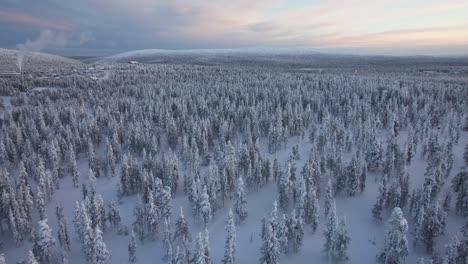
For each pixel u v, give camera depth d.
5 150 106.25
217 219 78.94
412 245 65.44
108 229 75.94
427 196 68.94
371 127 118.94
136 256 68.12
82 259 68.00
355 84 195.25
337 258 61.34
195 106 152.50
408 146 97.62
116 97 182.25
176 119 139.12
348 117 134.88
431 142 100.94
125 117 141.62
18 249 71.94
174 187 87.44
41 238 60.94
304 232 71.88
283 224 61.97
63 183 101.44
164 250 68.06
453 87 190.75
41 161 94.94
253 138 125.19
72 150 104.56
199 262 52.22
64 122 144.12
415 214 69.38
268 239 56.12
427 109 139.50
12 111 154.88
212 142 119.62
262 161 90.81
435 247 63.09
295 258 65.00
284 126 133.12
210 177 78.94
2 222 80.31
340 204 82.38
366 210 79.44
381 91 177.88
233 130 128.25
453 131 119.56
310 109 143.62
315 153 99.44
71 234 75.50
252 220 78.19
